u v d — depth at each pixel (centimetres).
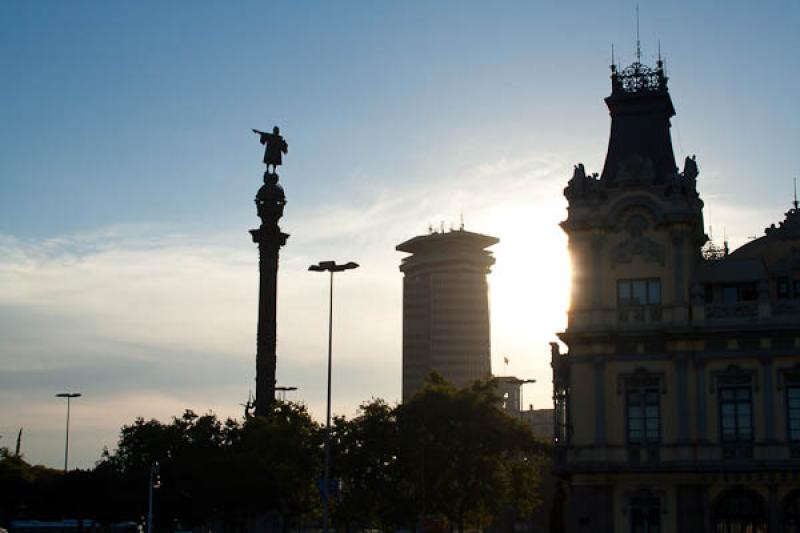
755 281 9694
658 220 9669
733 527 9250
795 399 9262
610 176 10250
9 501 16675
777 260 10000
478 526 16150
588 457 9506
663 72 10419
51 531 17712
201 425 13975
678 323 9456
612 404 9581
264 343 15312
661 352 9556
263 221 15675
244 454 13300
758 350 9362
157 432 13838
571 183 9956
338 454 13625
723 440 9319
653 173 9844
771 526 9138
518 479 14475
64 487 14262
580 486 9525
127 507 13450
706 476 9294
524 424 13562
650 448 9406
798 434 9219
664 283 9619
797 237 9969
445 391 13562
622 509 9425
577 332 9644
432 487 13212
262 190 15738
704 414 9362
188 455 13450
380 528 15625
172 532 14088
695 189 9894
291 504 14088
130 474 13512
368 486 13462
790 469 9094
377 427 13450
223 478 12975
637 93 10369
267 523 15362
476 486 13288
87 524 17988
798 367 9275
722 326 9375
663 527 9319
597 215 9781
